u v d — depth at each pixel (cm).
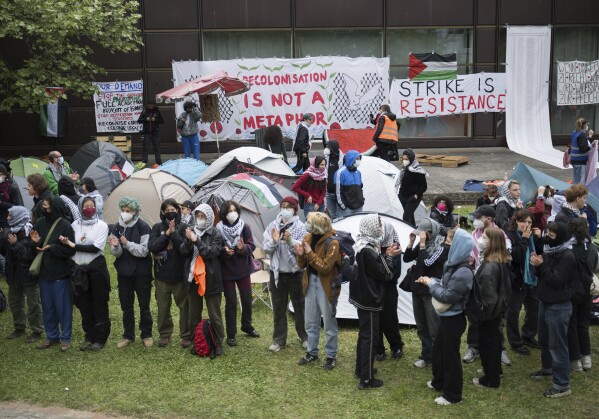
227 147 2198
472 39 2255
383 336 898
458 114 2281
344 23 2223
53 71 1661
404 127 2295
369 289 763
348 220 1023
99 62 2158
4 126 2161
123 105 2180
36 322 931
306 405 750
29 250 897
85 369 844
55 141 2183
